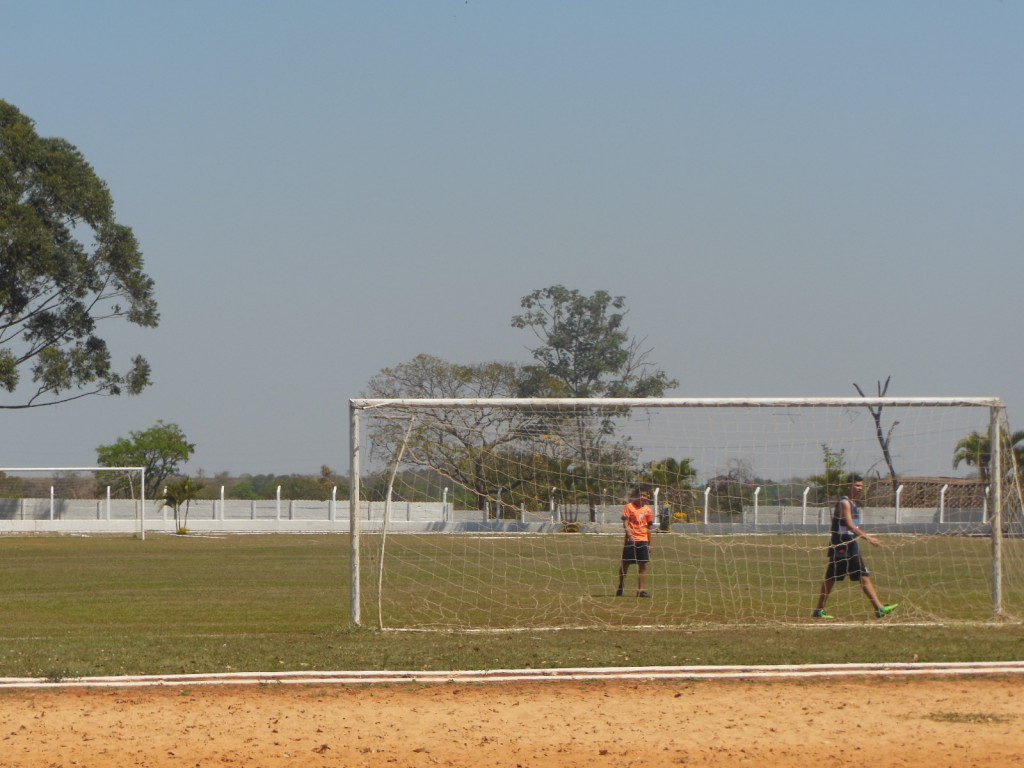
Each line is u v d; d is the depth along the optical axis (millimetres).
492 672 14820
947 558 33750
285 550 48281
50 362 73875
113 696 13844
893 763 11141
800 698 13680
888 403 21109
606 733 12211
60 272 73000
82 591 28469
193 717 12883
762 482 33188
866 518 36438
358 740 11984
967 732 12164
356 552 20156
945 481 35938
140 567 37406
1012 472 22469
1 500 73812
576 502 30406
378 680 14562
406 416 21953
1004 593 25656
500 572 32281
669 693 13984
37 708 13281
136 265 76625
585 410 23422
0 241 69438
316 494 80375
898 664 15086
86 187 75125
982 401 21141
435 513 47812
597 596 26156
